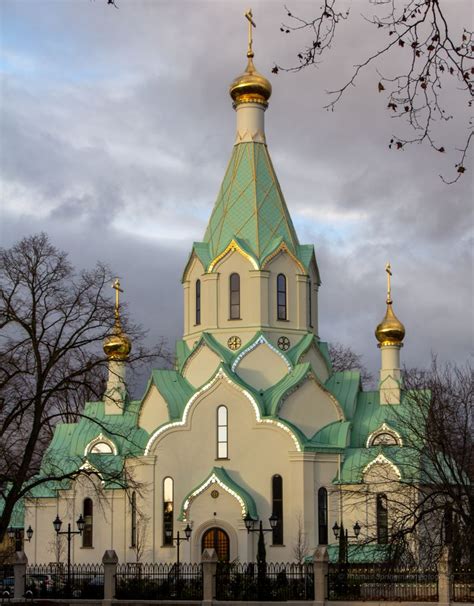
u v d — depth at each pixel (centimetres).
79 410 9962
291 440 8038
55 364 5741
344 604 5728
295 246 8800
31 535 8519
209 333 8594
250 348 8412
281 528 7969
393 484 7681
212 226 8869
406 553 6100
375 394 8794
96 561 8588
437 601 5628
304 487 7962
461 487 6178
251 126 8956
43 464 7656
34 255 5594
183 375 8662
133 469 8406
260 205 8744
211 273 8650
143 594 6291
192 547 7962
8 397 5603
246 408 8181
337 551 7769
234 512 7925
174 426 8281
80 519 7425
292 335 8612
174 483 8212
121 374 8819
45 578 7244
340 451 8156
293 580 6159
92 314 5691
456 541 5822
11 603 6072
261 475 8075
